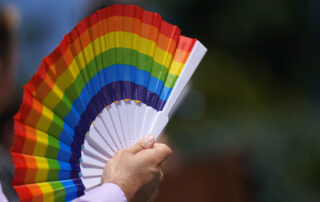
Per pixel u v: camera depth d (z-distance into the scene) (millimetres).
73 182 3711
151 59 4004
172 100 4062
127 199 3580
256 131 22031
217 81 27766
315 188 19094
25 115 3447
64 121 3639
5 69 4113
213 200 11367
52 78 3545
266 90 29484
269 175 16047
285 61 31500
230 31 30938
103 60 3805
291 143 21203
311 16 32125
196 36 31250
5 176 4160
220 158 12047
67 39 3596
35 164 3520
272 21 31062
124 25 3861
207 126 22703
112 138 3857
